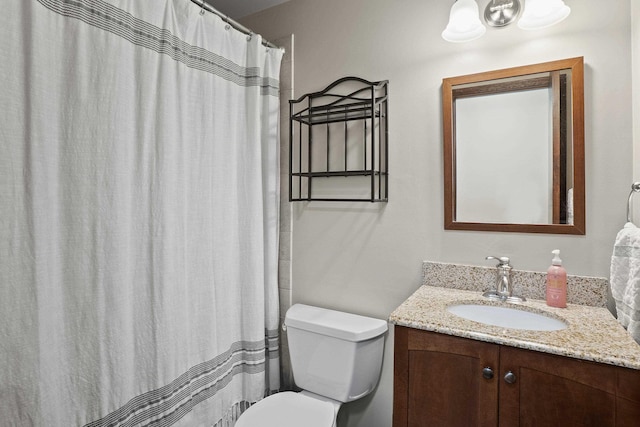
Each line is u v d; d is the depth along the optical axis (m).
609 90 1.21
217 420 1.49
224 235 1.53
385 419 1.63
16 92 0.88
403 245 1.58
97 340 1.05
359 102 1.63
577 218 1.25
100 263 1.06
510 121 1.36
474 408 1.00
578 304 1.24
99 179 1.05
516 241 1.36
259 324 1.64
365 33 1.67
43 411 0.93
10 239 0.87
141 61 1.16
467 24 1.28
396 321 1.10
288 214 1.87
